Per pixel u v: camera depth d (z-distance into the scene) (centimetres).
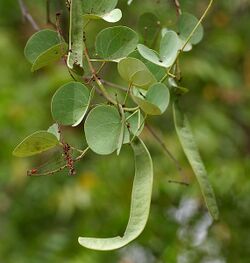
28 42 92
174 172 194
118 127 87
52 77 203
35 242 206
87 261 195
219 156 211
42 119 208
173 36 91
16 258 206
